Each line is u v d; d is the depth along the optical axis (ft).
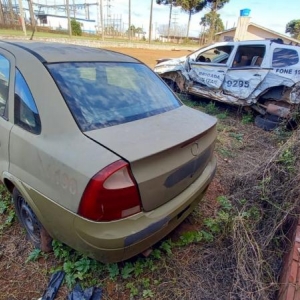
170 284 6.31
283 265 6.01
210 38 97.86
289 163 7.88
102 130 5.52
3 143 6.52
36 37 55.47
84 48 7.89
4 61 6.88
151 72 8.59
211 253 7.10
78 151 5.00
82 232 4.94
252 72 17.74
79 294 5.96
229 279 6.32
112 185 4.64
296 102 15.39
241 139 15.79
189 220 8.43
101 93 6.38
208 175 7.38
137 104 6.81
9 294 5.99
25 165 5.82
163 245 7.29
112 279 6.34
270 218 7.20
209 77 20.29
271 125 16.84
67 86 5.95
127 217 5.00
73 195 4.87
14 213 8.19
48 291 6.00
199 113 8.02
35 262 6.75
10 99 6.46
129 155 4.84
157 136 5.65
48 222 5.71
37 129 5.67
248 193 8.68
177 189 6.03
